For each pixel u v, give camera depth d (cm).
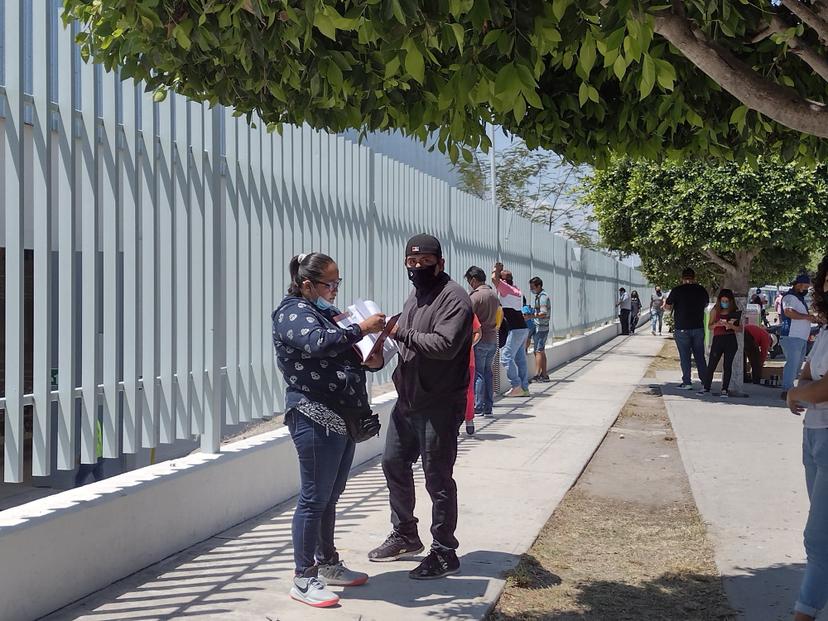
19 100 443
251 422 671
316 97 468
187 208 575
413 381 509
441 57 447
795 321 1322
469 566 541
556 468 844
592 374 1800
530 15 341
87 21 467
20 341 447
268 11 366
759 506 707
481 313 1137
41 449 462
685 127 582
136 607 456
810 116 426
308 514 469
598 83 530
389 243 941
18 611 421
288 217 718
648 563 573
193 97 509
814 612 415
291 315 463
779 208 1502
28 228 495
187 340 577
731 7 425
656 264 1983
